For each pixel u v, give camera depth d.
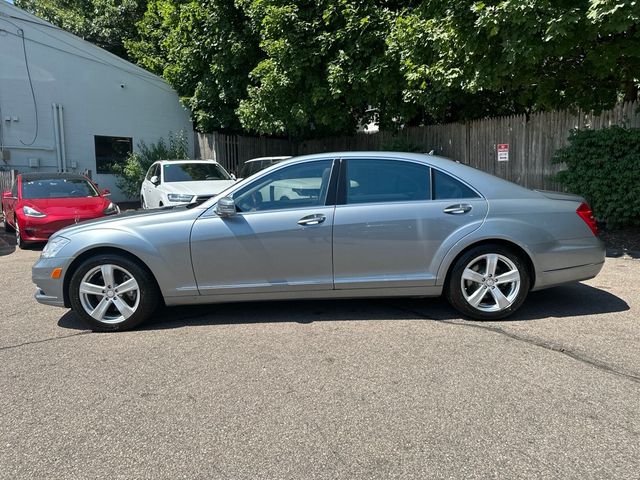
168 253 4.78
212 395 3.54
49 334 4.86
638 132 8.25
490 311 4.95
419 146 13.58
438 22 8.95
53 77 16.19
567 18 6.98
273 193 4.97
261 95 13.70
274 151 20.00
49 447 2.95
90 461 2.81
